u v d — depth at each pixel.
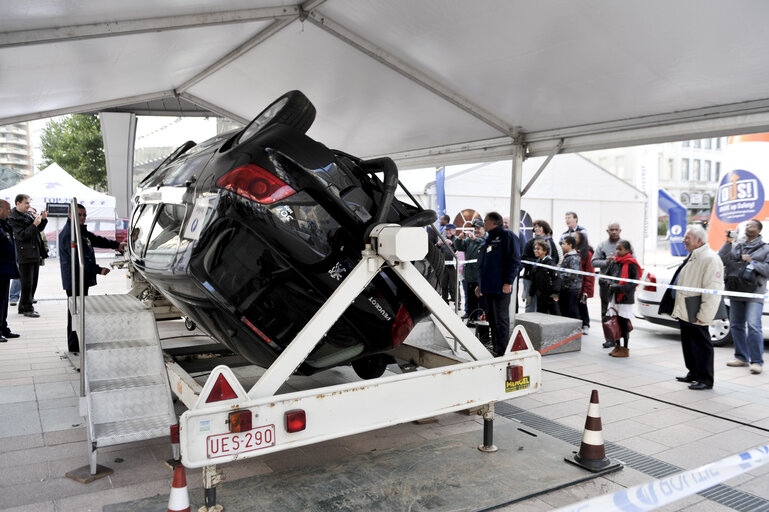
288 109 3.52
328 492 3.33
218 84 8.49
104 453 3.96
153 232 4.23
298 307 3.34
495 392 3.64
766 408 5.09
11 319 9.48
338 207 3.34
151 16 5.08
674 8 4.37
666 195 21.55
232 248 3.22
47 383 5.65
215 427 2.70
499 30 5.24
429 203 13.75
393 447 4.11
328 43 6.34
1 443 4.11
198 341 6.61
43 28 4.65
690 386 5.69
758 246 6.49
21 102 6.99
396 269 3.32
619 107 6.30
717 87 5.37
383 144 9.71
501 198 13.39
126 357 4.09
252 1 5.34
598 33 4.96
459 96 6.94
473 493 3.32
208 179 3.43
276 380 2.93
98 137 39.38
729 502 3.33
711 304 5.48
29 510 3.11
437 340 5.41
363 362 4.92
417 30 5.59
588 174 14.55
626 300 7.13
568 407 5.09
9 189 19.05
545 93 6.32
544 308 8.34
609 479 3.58
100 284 14.23
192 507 3.14
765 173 9.08
